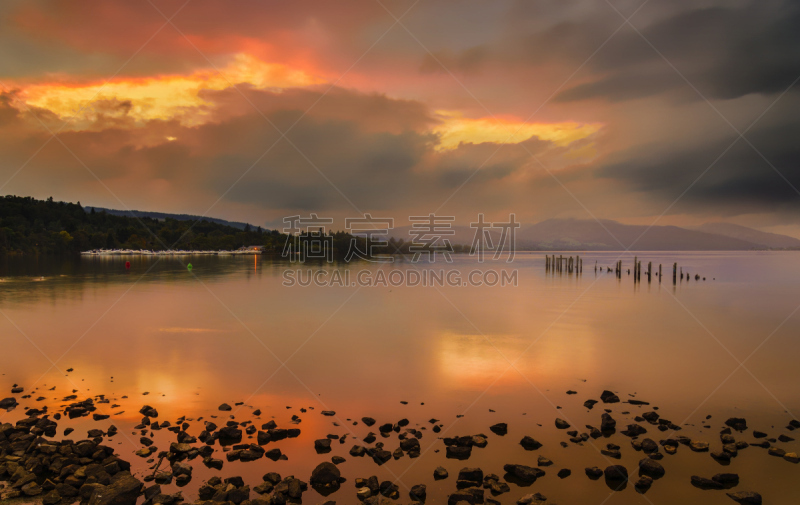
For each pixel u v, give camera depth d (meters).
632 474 10.00
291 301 38.28
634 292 48.97
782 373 17.62
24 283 53.28
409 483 9.52
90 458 10.03
